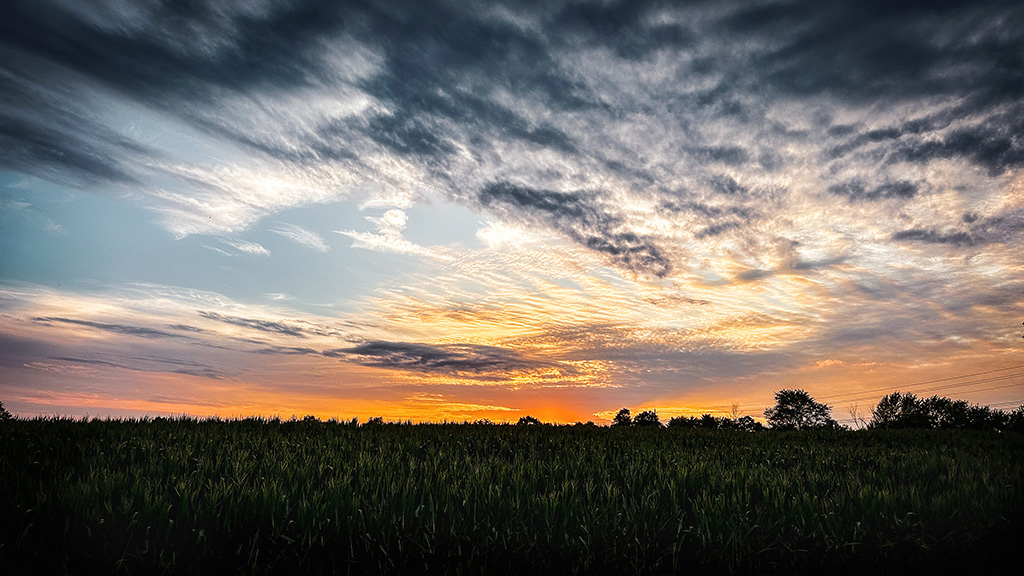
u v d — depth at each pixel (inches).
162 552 242.4
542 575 255.1
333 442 569.3
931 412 2861.7
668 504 344.8
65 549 245.9
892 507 340.2
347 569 245.1
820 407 3550.7
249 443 532.1
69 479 315.9
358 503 296.2
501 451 579.8
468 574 249.3
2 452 417.7
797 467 493.7
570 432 831.1
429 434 733.3
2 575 229.8
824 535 295.0
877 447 729.6
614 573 262.2
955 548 306.0
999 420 2308.1
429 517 292.0
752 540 293.3
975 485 399.2
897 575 279.7
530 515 305.7
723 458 570.3
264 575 241.8
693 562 275.0
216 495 295.9
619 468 463.8
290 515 287.1
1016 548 308.3
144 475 355.9
